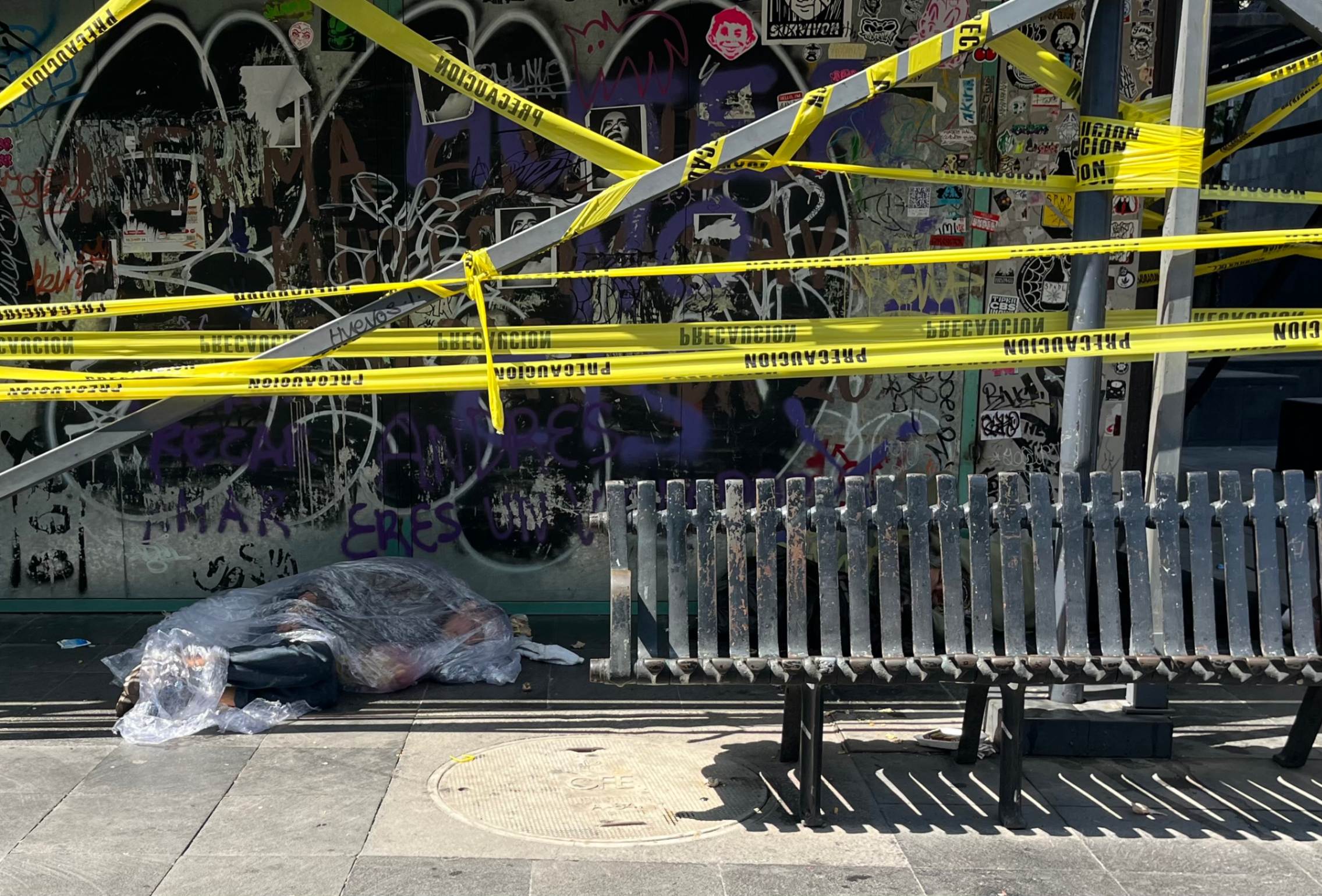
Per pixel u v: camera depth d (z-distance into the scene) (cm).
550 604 597
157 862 328
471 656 498
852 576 361
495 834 349
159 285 571
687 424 586
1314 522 372
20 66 555
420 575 523
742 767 406
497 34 555
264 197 565
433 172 564
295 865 327
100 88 555
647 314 577
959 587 363
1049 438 588
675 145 563
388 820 358
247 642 460
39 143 559
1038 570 366
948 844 349
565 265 573
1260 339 387
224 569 593
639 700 475
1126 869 335
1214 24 651
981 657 355
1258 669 357
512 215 568
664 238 572
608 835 350
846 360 402
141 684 436
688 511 359
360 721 446
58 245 567
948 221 571
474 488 589
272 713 441
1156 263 574
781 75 558
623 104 560
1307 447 990
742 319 579
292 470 586
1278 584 366
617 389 582
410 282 397
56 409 579
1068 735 415
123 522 588
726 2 554
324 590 503
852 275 577
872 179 568
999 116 560
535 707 466
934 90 559
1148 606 365
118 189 563
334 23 552
